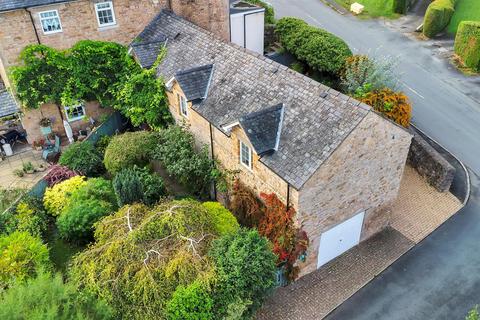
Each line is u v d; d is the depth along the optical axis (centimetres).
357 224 1917
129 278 1456
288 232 1688
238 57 2072
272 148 1698
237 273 1453
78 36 2438
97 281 1452
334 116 1616
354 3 4134
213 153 2086
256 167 1784
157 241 1556
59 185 2080
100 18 2456
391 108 2283
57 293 1257
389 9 4106
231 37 2988
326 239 1830
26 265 1633
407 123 2323
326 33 3048
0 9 2164
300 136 1661
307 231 1717
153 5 2589
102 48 2488
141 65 2377
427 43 3606
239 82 1989
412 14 4069
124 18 2525
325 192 1655
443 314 1698
